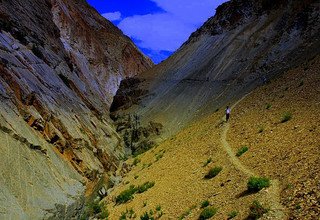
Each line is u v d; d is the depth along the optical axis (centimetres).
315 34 7944
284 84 4775
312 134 2636
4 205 2770
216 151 3578
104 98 11700
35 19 8762
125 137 8250
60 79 7088
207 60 10481
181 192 3020
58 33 10388
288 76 5062
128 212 3275
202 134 4809
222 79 9169
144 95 10275
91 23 15462
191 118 8244
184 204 2708
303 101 3603
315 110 3152
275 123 3428
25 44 6638
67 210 3500
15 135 3678
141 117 9069
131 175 5097
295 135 2820
